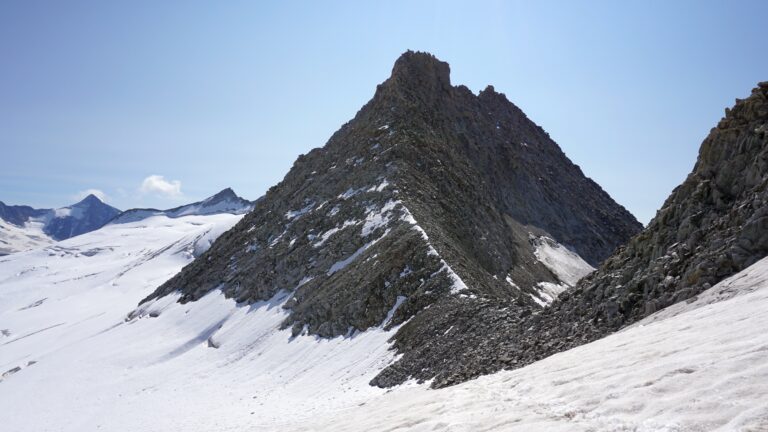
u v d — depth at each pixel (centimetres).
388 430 1656
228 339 6469
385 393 3350
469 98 14562
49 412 5550
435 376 3247
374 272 5350
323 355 4794
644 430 960
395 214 6569
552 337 2791
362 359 4309
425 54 12231
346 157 9656
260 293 7269
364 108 11531
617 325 2481
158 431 4044
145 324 8856
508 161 12912
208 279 9200
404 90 10825
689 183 2938
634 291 2577
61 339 10419
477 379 2389
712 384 1031
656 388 1121
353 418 2395
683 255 2514
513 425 1238
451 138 10850
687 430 906
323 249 6981
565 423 1131
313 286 6269
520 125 16362
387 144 8812
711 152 2911
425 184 7756
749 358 1079
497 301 4012
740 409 900
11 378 7325
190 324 7812
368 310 4984
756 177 2559
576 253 11888
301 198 9375
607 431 1013
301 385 4325
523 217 11700
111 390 5809
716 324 1497
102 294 18088
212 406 4456
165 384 5644
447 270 4906
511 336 3180
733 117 2919
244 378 5088
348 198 7938
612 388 1247
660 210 3088
